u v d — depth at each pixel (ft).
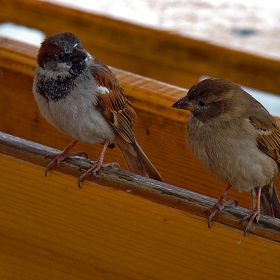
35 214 23.00
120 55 41.39
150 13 42.11
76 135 26.55
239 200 28.19
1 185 23.26
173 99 27.71
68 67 25.39
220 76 38.22
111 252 21.88
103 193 21.40
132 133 26.96
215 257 20.21
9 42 32.09
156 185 20.70
